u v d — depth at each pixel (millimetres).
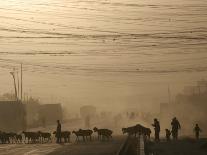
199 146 38438
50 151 35406
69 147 39344
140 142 39500
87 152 33219
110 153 31891
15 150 37469
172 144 41031
